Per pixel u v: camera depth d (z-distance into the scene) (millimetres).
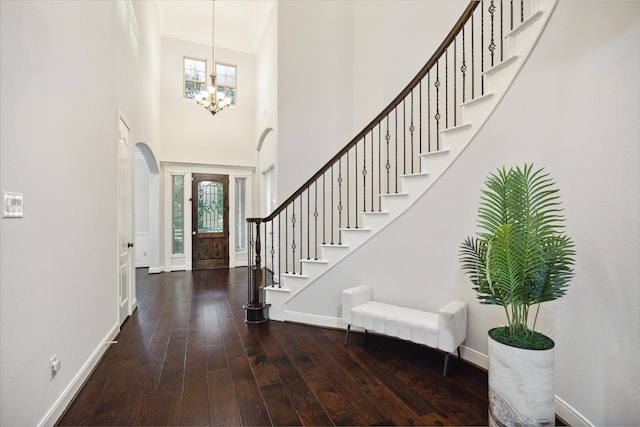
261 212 7344
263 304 3740
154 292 5027
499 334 1665
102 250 2783
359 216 4590
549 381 1487
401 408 1952
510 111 2127
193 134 7125
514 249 1528
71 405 1997
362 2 4609
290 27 5262
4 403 1390
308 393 2129
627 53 1406
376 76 4418
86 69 2402
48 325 1784
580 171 1647
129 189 3850
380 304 2977
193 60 7293
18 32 1515
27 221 1586
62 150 1990
